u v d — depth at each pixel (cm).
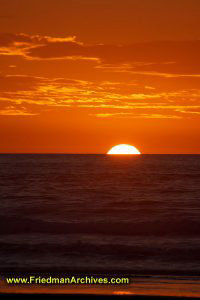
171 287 4072
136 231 7094
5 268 4912
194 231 7162
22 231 7162
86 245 6025
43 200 11238
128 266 5050
